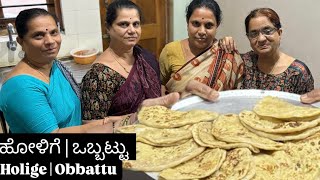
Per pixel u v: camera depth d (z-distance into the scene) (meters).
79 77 2.64
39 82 1.34
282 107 1.39
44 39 1.31
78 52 2.99
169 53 1.83
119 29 1.53
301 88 1.62
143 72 1.64
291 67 1.60
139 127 1.37
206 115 1.38
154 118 1.41
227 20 3.36
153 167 1.14
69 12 2.96
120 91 1.56
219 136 1.24
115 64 1.58
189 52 1.80
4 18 2.88
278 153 1.18
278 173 1.11
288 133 1.24
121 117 1.54
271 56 1.60
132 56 1.64
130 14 1.52
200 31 1.67
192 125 1.35
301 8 2.67
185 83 1.75
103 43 3.33
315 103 1.43
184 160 1.17
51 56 1.35
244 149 1.17
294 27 2.78
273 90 1.59
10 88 1.31
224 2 3.33
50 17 1.34
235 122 1.34
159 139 1.28
